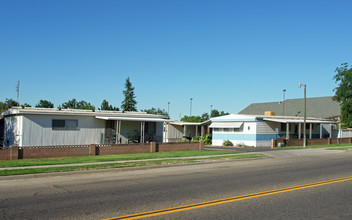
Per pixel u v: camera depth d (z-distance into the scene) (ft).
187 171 46.37
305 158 67.31
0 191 30.86
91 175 42.06
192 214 22.66
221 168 50.08
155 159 58.44
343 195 29.32
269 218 21.81
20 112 71.67
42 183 35.53
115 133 87.61
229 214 22.71
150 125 96.37
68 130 78.18
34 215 22.22
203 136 126.62
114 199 27.40
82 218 21.56
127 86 244.22
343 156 71.72
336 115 152.76
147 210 23.71
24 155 60.03
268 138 107.34
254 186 33.81
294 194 29.68
